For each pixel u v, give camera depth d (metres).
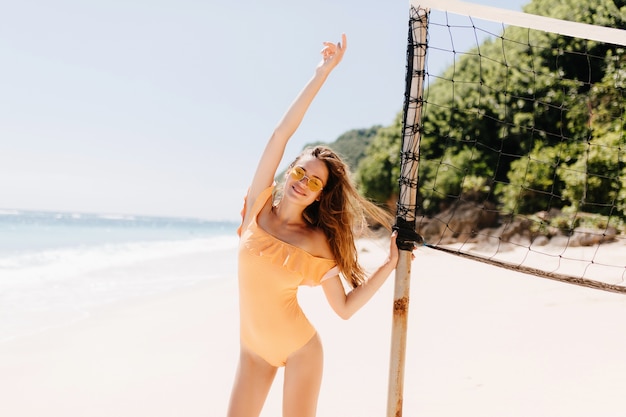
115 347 6.27
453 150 20.19
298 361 2.87
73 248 23.97
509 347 5.31
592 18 16.27
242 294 2.92
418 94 2.89
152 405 4.42
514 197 17.17
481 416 3.77
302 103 2.96
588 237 13.66
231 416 2.92
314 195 2.91
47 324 7.53
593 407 3.77
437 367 4.86
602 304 6.88
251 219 2.99
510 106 18.16
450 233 18.52
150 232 57.03
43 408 4.36
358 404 4.21
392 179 27.45
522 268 3.17
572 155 15.42
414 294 8.94
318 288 10.39
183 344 6.41
